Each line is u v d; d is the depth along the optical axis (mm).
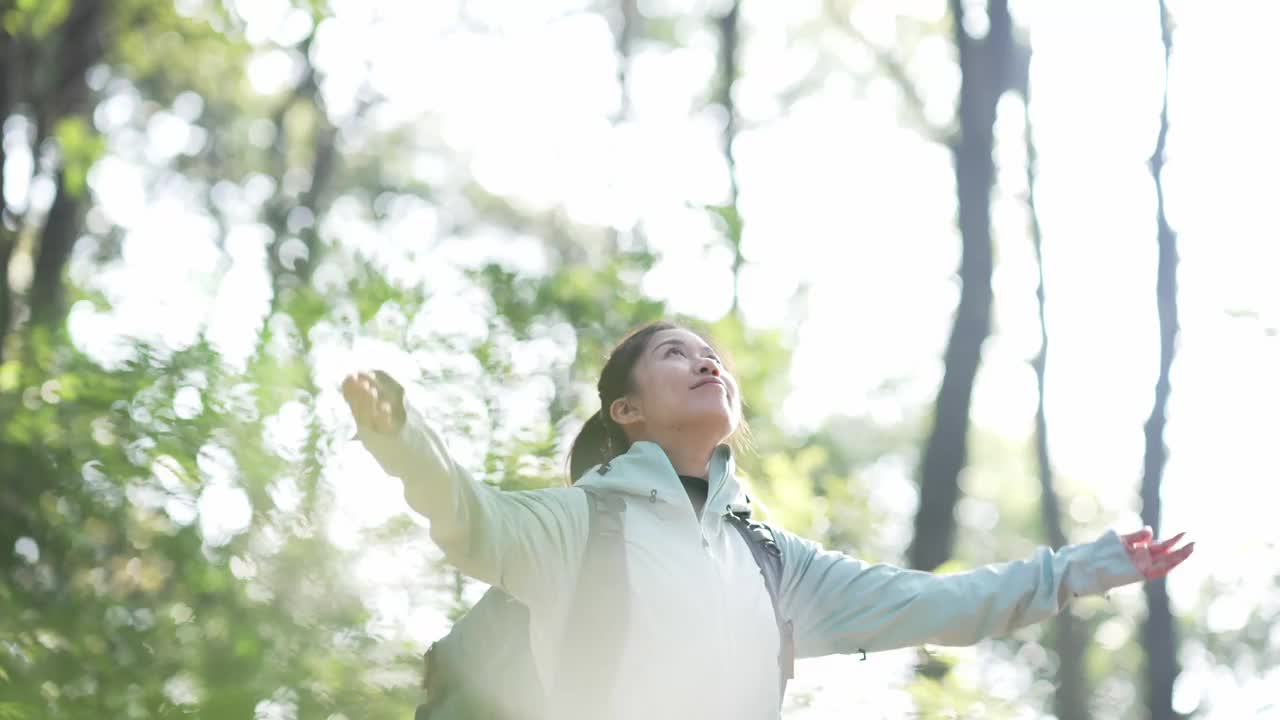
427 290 5996
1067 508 23859
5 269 10062
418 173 22984
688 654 2725
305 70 17672
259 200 19000
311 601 4996
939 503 12539
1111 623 17328
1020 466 26516
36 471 5211
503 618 2768
